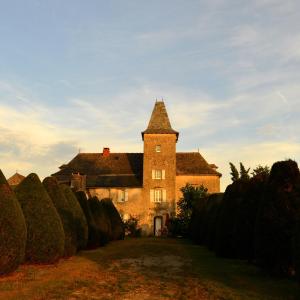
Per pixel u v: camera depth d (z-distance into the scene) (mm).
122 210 49969
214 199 28266
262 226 13789
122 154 56562
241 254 17922
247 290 10930
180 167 53312
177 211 49406
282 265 13164
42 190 17312
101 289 11164
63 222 19312
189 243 30531
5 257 13156
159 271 14758
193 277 13227
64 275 13672
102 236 26984
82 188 49594
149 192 50125
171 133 51125
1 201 13484
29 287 11391
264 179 17672
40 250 16281
